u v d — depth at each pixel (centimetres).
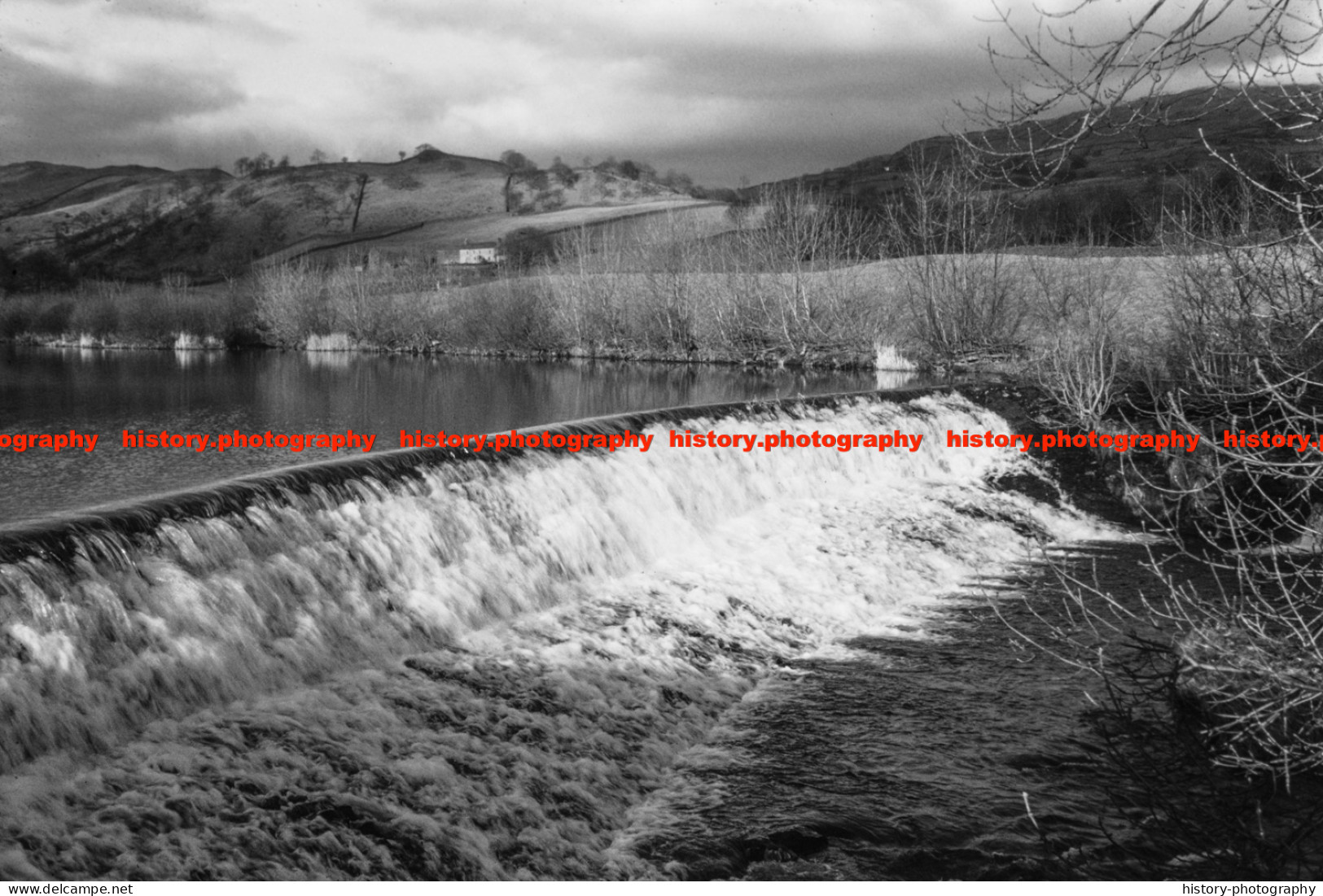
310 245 14162
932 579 1476
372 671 929
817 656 1162
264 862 645
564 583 1210
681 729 954
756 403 1797
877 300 3794
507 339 4847
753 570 1380
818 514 1645
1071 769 879
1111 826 789
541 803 784
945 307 3278
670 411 1627
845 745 932
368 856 673
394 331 5372
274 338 5750
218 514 913
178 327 5922
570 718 920
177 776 709
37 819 641
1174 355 1878
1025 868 732
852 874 730
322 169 18488
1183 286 1814
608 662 1041
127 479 1803
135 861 622
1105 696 1022
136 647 793
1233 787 831
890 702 1029
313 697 854
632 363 4316
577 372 3916
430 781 768
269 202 16862
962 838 775
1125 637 1198
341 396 3112
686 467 1520
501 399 3045
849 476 1853
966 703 1024
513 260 8456
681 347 4284
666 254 4488
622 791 834
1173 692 951
